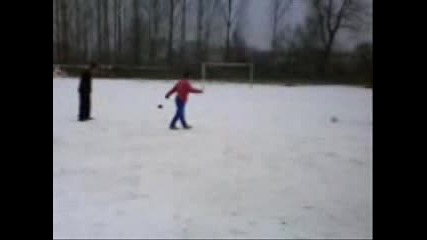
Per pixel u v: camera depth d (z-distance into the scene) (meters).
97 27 56.00
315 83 45.56
